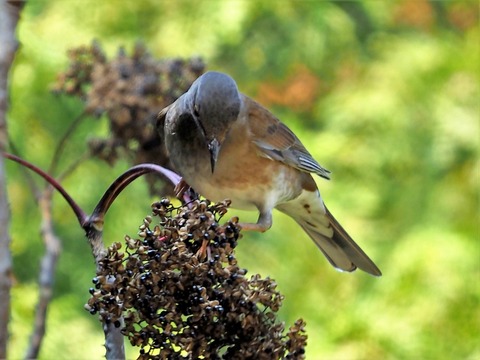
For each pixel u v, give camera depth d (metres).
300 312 14.27
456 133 15.47
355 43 16.58
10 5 6.30
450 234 14.24
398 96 15.95
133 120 8.66
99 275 4.92
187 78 8.78
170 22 15.42
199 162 6.73
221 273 4.98
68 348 12.30
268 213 7.18
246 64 16.44
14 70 13.08
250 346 5.04
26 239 13.71
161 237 4.99
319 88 16.64
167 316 4.93
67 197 5.67
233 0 15.45
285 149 7.28
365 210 15.28
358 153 15.62
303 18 16.36
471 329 13.42
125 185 5.65
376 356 13.35
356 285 14.38
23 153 13.28
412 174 15.66
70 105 13.62
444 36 17.27
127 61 8.87
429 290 13.59
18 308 11.69
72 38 14.23
